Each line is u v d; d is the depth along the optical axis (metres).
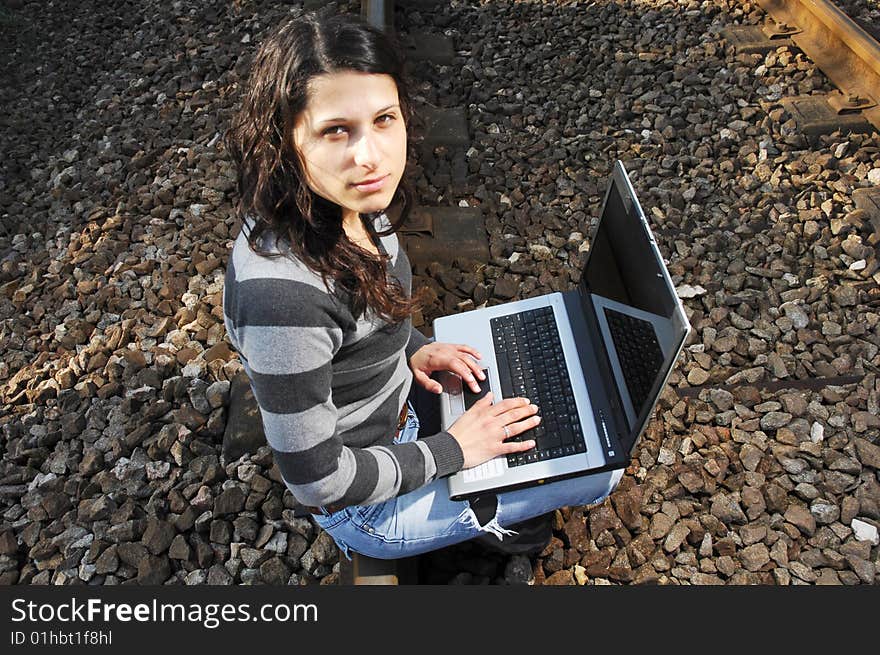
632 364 1.73
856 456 2.24
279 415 1.27
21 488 2.32
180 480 2.30
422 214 3.13
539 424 1.84
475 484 1.73
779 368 2.52
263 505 2.18
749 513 2.13
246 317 1.21
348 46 1.15
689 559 2.07
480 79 3.99
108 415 2.47
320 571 2.07
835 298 2.74
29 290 2.95
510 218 3.19
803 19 4.02
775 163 3.33
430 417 2.02
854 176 3.21
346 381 1.45
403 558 1.91
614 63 4.05
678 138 3.55
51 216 3.31
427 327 2.77
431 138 3.54
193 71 4.05
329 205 1.27
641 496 2.17
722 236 3.03
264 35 4.31
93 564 2.11
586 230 3.13
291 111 1.16
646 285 1.64
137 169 3.48
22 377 2.62
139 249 3.09
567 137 3.62
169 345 2.69
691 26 4.25
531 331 2.10
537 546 2.00
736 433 2.32
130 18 4.64
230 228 3.15
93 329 2.79
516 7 4.54
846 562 2.02
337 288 1.28
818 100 3.60
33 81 4.24
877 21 4.14
